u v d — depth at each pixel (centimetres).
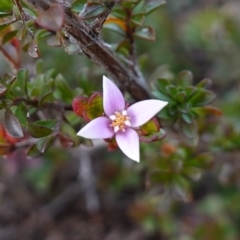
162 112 19
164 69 24
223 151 23
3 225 33
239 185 30
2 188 32
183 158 21
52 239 32
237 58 32
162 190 21
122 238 32
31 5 16
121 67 18
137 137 16
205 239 29
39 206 33
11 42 20
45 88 18
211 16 32
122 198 33
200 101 19
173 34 33
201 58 35
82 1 16
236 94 31
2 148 19
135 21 18
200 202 31
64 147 18
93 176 32
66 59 31
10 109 17
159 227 30
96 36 17
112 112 16
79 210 33
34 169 32
